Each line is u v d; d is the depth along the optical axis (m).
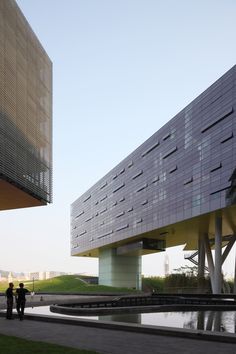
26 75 37.78
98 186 115.25
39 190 39.97
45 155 42.53
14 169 33.88
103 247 111.56
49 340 13.48
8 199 39.53
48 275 158.88
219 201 57.25
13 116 34.09
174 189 70.31
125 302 39.88
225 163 56.44
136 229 85.62
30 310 30.12
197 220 66.56
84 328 16.61
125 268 111.56
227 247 79.50
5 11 32.84
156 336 14.29
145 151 83.44
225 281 96.75
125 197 93.25
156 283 131.50
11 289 20.48
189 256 97.62
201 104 63.84
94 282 139.00
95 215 116.19
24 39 37.53
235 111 55.06
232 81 56.44
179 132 70.06
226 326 21.73
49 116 44.75
